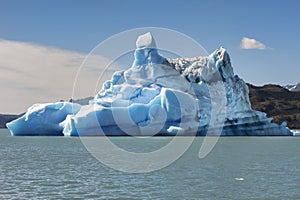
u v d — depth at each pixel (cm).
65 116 8144
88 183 2652
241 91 8531
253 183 2684
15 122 8319
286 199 2198
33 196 2231
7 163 3809
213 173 3183
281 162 4028
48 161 4000
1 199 2152
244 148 5928
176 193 2338
